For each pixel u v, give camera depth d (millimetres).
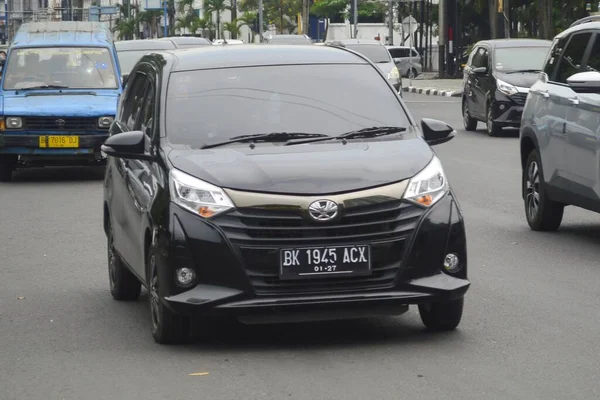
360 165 8539
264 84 9680
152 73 10125
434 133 9602
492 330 9070
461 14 73062
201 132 9188
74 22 24359
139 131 9281
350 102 9609
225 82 9680
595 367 7875
